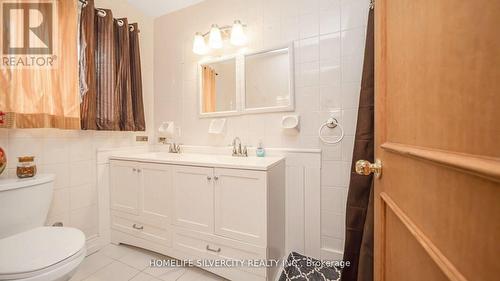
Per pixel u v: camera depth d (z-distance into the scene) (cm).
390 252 63
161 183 157
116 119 176
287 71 163
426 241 40
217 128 188
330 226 150
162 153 207
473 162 27
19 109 122
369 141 113
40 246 101
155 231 161
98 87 165
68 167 157
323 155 152
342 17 146
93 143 173
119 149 191
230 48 186
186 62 208
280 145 166
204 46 190
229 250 132
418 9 45
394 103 59
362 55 141
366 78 115
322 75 152
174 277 139
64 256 94
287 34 163
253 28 175
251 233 126
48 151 146
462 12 31
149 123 222
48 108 133
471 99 29
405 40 52
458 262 31
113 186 179
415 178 46
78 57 152
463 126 30
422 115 43
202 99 198
